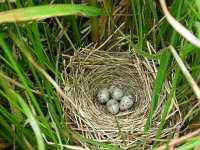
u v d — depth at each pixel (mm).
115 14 285
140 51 220
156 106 282
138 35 261
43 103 281
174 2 235
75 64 304
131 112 317
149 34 288
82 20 309
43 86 278
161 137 268
